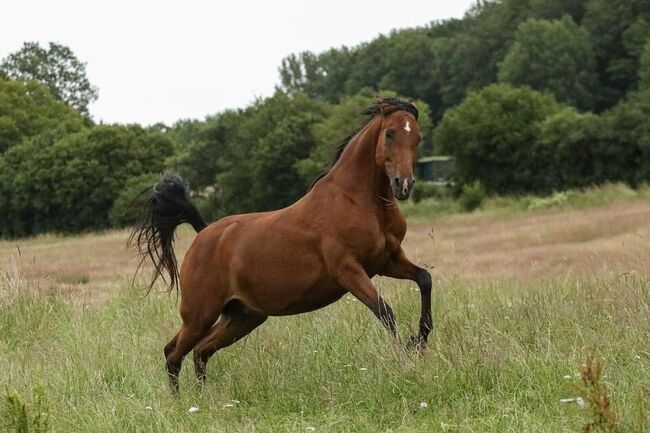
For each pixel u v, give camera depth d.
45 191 65.94
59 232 65.31
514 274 19.17
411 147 9.05
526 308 10.35
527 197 47.75
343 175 9.41
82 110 129.88
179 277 10.35
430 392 8.00
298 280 9.41
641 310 9.63
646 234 26.11
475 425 7.16
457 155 55.56
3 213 68.75
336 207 9.27
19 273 15.92
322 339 10.37
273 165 60.94
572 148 51.72
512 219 40.22
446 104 126.81
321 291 9.47
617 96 100.62
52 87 128.75
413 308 11.57
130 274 19.95
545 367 8.11
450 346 8.68
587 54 101.56
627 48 99.44
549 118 53.94
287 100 67.25
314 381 8.91
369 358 9.07
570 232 30.05
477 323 9.60
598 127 50.94
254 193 62.28
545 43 101.25
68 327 12.79
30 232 68.12
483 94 57.75
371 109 9.54
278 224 9.55
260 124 64.56
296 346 10.22
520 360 8.23
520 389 7.89
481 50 119.69
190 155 66.56
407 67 130.88
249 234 9.68
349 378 8.87
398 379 8.29
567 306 10.34
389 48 135.88
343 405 8.19
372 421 7.75
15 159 68.94
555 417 7.11
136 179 63.91
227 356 10.47
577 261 20.69
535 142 53.00
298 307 9.62
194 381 9.90
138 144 67.94
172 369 10.07
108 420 7.87
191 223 10.73
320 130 59.78
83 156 66.69
